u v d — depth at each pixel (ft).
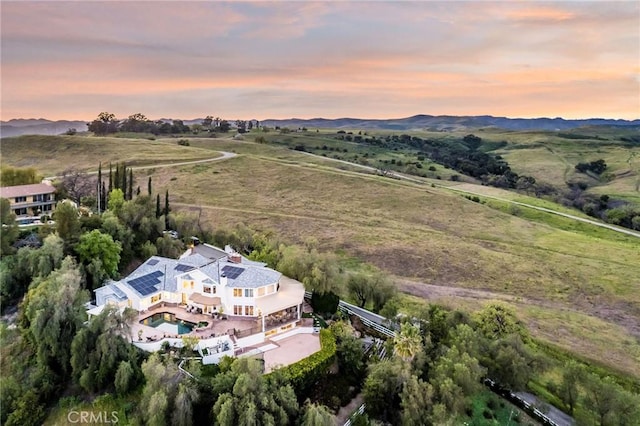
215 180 500.33
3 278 172.86
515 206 480.23
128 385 133.39
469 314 204.85
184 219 268.62
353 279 228.43
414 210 440.86
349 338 161.07
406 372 140.26
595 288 296.30
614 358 217.97
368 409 140.36
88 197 299.79
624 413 144.46
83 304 152.05
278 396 125.08
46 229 206.08
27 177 302.66
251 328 164.55
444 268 321.73
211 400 125.80
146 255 217.15
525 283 302.86
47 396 135.54
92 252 188.34
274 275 185.06
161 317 174.19
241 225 318.04
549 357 195.52
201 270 178.40
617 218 465.88
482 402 155.33
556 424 148.87
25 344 152.87
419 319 193.57
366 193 482.69
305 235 370.32
